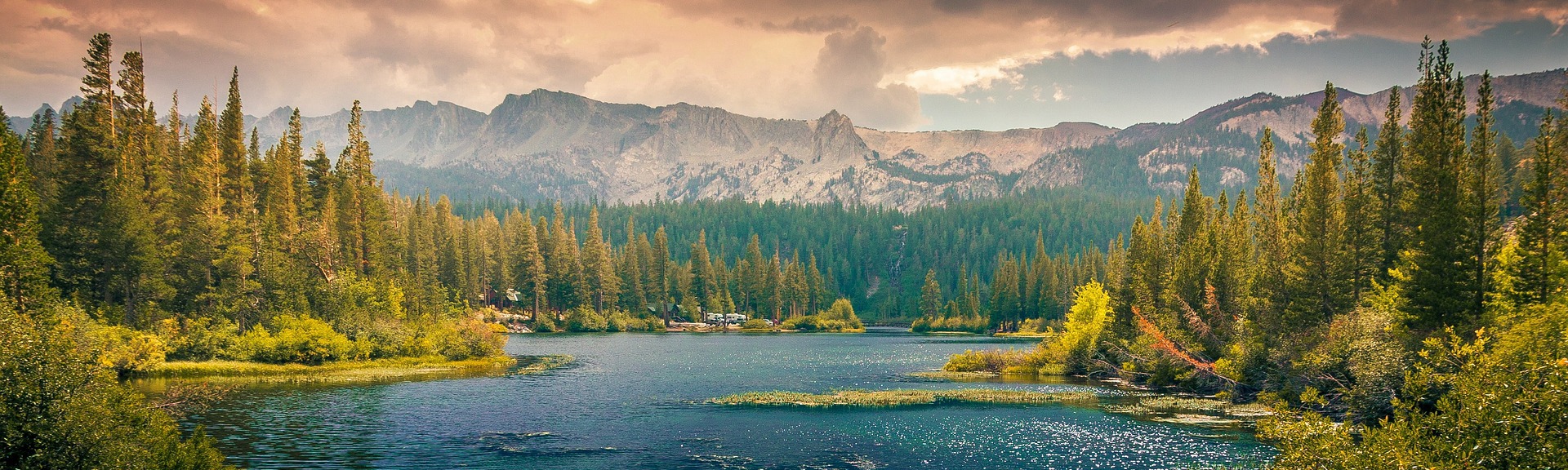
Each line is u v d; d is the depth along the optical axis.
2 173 50.81
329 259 94.94
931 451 40.34
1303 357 51.69
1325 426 22.09
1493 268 49.81
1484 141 51.88
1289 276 62.84
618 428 46.47
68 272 70.75
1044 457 39.00
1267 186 71.69
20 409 21.80
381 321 85.62
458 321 99.38
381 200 111.38
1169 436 44.00
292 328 77.62
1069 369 78.81
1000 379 74.62
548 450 40.28
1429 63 58.72
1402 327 47.78
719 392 62.50
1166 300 74.62
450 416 49.69
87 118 74.50
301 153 108.06
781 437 44.06
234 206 91.12
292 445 40.47
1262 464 37.03
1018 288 195.75
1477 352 27.03
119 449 22.92
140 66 88.75
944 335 185.75
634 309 197.12
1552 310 34.53
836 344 139.75
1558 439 18.23
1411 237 57.59
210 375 66.06
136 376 63.22
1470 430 19.75
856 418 50.06
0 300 25.56
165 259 78.88
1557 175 45.66
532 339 144.25
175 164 96.31
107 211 71.56
